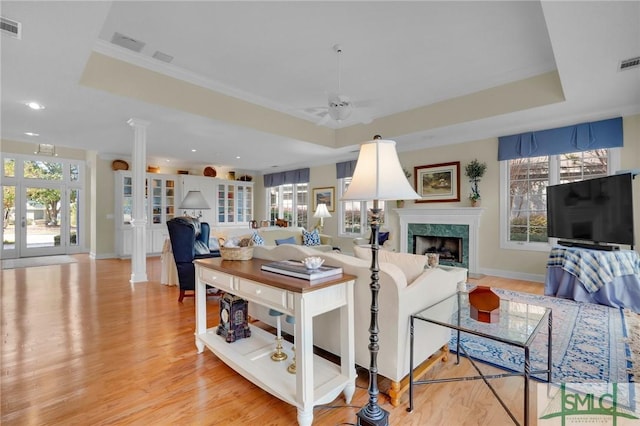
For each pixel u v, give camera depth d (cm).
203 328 244
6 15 216
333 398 170
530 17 275
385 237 617
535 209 489
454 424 161
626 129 407
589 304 351
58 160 746
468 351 243
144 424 161
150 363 225
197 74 393
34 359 230
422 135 535
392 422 162
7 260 661
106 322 306
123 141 576
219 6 258
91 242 730
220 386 196
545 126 464
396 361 174
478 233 534
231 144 593
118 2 252
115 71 345
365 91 448
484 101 437
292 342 243
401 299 174
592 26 227
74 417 166
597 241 365
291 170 880
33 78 310
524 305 200
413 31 296
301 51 334
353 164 719
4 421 162
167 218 788
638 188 400
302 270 176
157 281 478
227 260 239
